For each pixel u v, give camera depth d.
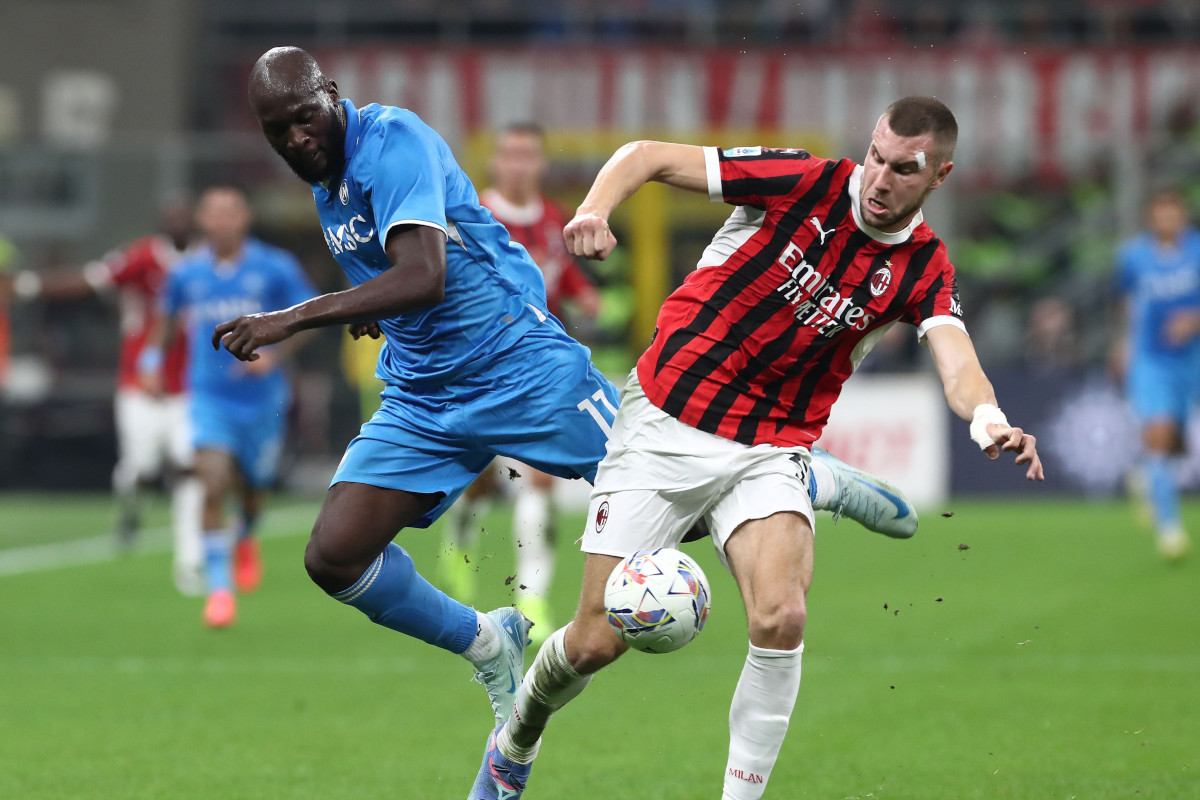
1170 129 65.06
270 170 62.91
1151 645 27.34
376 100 66.56
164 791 17.50
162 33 72.62
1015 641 27.98
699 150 15.34
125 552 46.09
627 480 15.32
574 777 18.31
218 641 29.05
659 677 24.95
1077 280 62.69
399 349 16.80
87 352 62.69
